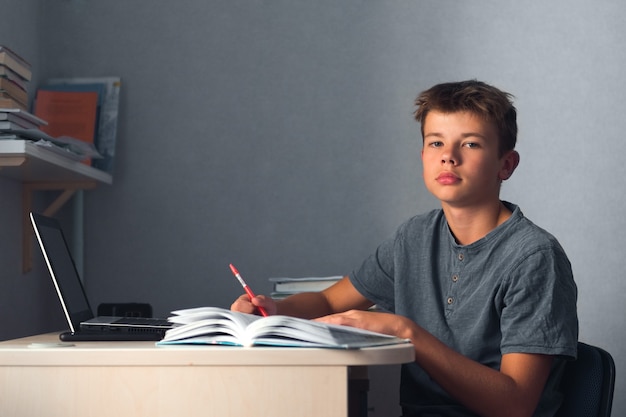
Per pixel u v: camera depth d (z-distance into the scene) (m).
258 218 2.30
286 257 2.30
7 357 1.01
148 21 2.33
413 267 1.54
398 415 2.21
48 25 2.32
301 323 1.02
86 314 1.49
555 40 2.30
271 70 2.32
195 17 2.33
